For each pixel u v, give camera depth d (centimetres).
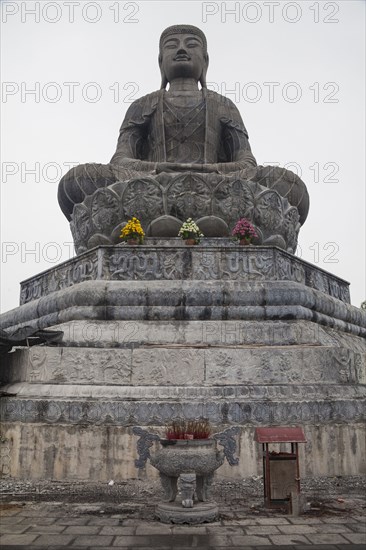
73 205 1928
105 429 1014
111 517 747
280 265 1477
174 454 754
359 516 755
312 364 1141
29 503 827
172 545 626
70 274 1617
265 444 859
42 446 1020
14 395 1104
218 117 2214
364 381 1254
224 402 1040
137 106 2264
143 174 1916
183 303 1334
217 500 846
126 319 1314
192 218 1680
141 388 1077
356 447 1068
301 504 768
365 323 1788
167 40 2375
